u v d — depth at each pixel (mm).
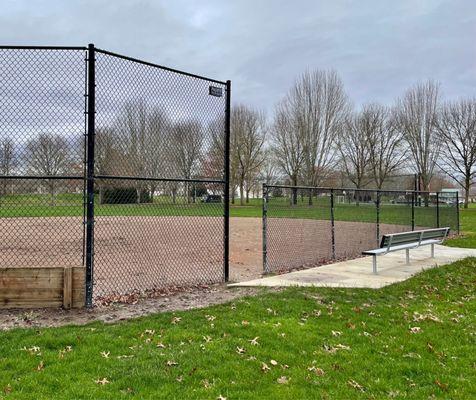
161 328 4875
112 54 5859
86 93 5602
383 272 8859
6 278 5559
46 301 5617
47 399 3246
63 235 15422
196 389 3500
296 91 42625
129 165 7031
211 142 8273
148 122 7121
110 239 14609
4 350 4109
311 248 13039
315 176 42469
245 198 51750
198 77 7352
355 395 3529
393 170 43969
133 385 3527
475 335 5090
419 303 6488
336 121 42625
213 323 5074
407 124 42281
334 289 7113
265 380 3723
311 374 3889
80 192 8133
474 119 40781
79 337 4465
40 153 6160
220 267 9383
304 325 5125
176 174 7746
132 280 7766
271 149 46406
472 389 3693
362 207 21922
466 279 8422
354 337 4852
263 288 7102
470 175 41812
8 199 8250
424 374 3994
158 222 21344
